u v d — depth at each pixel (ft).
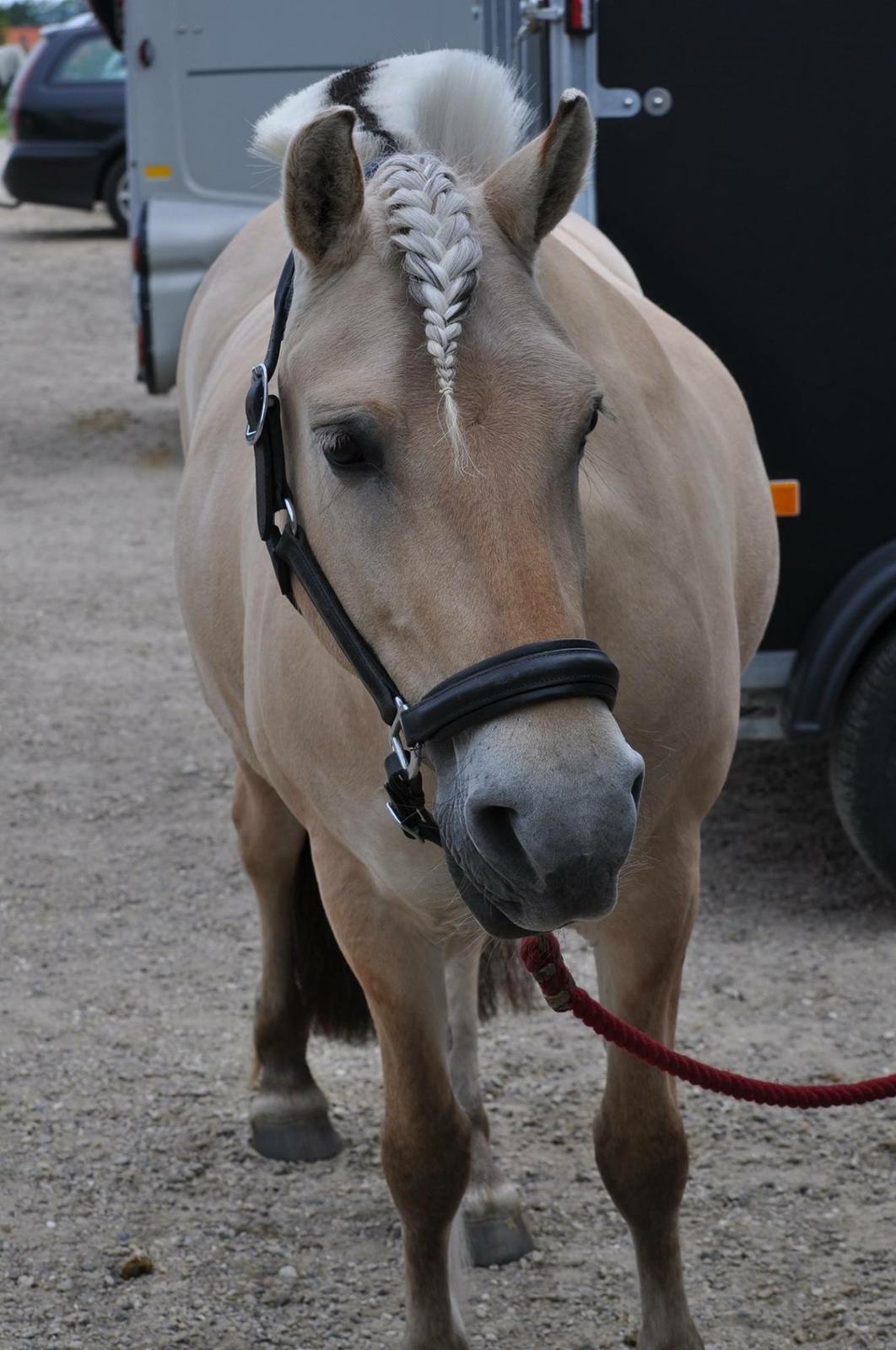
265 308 10.95
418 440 5.81
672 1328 8.52
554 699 5.62
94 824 17.21
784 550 13.64
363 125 7.54
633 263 13.00
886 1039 12.23
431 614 5.80
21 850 16.60
